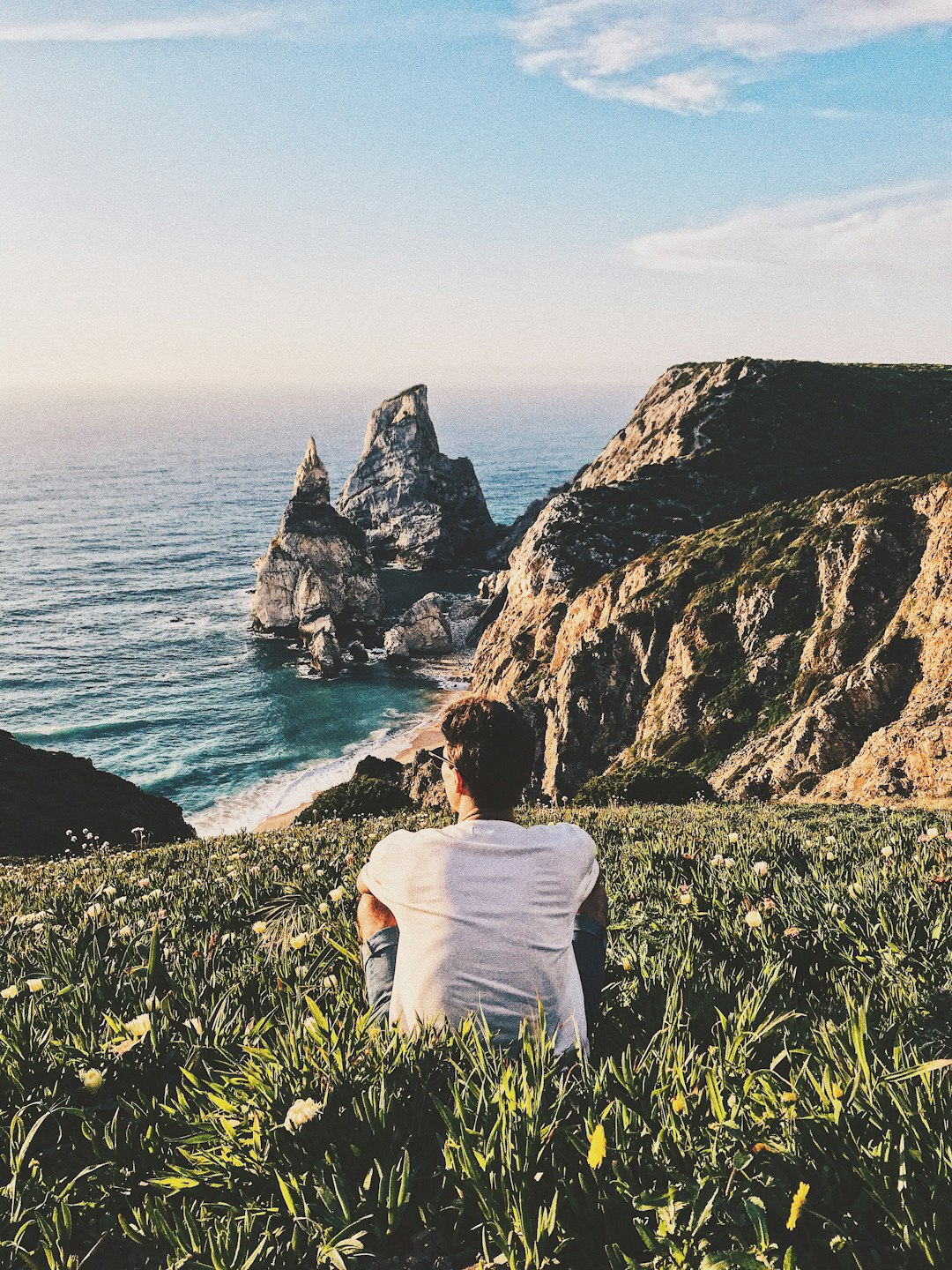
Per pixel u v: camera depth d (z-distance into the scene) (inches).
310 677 4781.0
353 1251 79.8
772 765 2145.7
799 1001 144.7
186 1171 95.0
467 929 112.4
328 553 5467.5
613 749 2898.6
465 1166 85.1
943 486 2415.1
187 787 3417.8
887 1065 106.1
